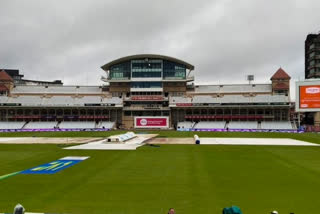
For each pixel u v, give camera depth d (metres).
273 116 107.69
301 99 83.69
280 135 77.00
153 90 118.62
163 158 33.66
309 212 14.89
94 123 111.75
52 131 98.38
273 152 39.69
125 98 117.38
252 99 109.88
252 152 39.62
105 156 35.41
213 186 20.22
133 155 36.28
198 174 24.33
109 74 122.62
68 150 41.75
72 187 19.97
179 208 15.52
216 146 47.69
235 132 91.19
